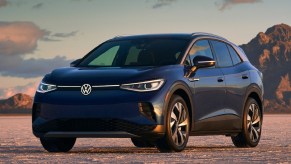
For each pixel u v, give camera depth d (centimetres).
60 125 935
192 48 1023
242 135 1127
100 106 915
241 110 1108
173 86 941
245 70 1135
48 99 946
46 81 965
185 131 970
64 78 953
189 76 980
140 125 908
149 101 912
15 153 971
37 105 958
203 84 1005
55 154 930
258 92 1165
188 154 901
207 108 1016
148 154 906
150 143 1213
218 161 782
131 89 917
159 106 919
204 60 984
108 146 1357
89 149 1148
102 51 1053
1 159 832
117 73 938
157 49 1013
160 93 923
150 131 912
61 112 931
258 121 1165
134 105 911
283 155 883
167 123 931
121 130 912
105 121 914
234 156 863
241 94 1106
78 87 933
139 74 930
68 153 972
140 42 1043
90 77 938
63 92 941
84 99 924
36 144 1546
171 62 982
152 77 927
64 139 1023
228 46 1128
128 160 799
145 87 919
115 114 911
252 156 864
